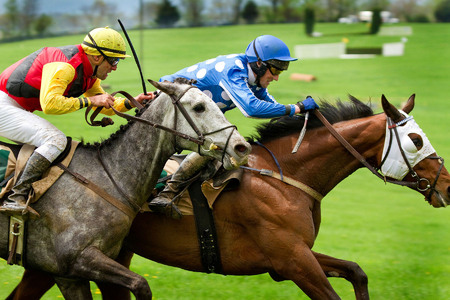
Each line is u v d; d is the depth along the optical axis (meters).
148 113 6.66
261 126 7.57
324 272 7.28
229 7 91.50
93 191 6.54
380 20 67.06
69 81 6.58
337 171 7.31
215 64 7.21
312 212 7.33
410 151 7.03
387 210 15.60
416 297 9.56
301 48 49.97
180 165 7.04
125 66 42.50
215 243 7.07
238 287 9.92
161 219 7.16
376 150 7.20
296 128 7.41
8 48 56.88
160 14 89.19
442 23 76.75
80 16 94.44
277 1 90.38
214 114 6.30
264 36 7.35
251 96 6.96
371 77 38.31
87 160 6.74
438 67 42.09
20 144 6.80
